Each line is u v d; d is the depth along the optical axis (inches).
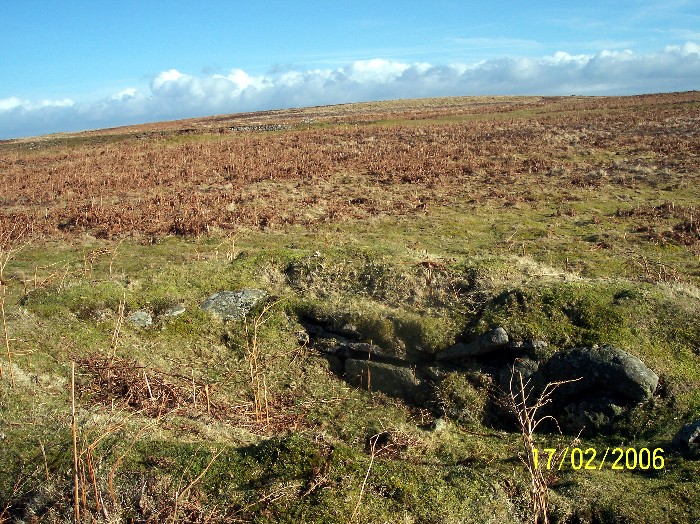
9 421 243.8
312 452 222.1
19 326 340.5
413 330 344.2
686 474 234.4
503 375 314.5
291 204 768.9
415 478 220.7
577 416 287.0
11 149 1766.7
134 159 1274.6
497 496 222.8
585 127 1434.5
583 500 223.9
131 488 201.9
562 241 575.5
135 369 312.0
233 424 279.3
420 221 675.4
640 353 303.4
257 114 3147.1
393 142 1355.8
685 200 716.7
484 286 375.2
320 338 367.2
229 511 195.0
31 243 633.0
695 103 1804.9
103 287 406.6
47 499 199.2
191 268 450.0
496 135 1373.0
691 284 438.0
